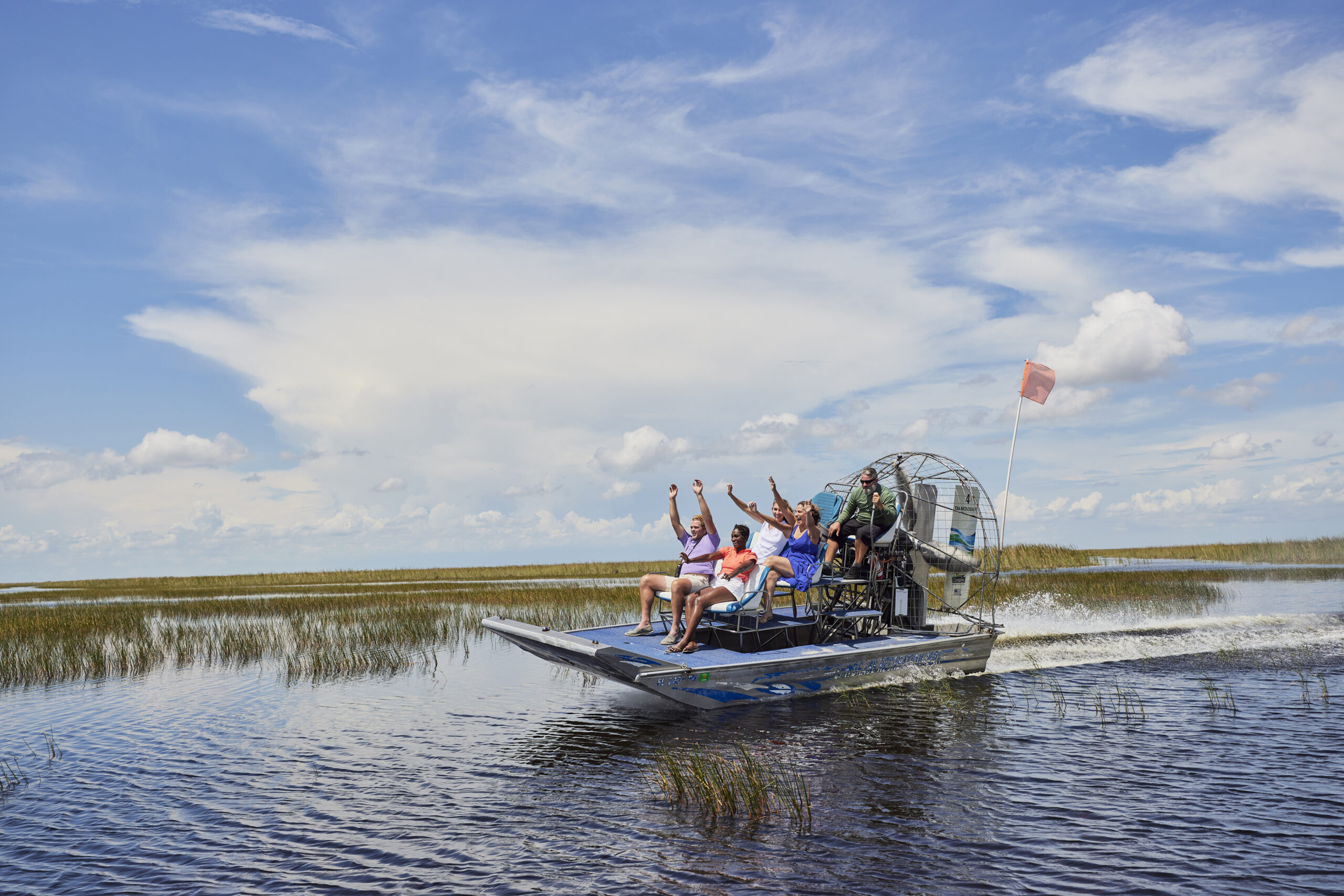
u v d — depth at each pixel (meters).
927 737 9.67
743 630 11.62
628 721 10.99
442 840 6.80
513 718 11.38
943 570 13.91
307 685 14.10
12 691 14.17
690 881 5.84
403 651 17.77
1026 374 14.44
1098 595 25.08
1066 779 8.00
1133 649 15.99
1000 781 8.00
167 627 22.23
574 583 38.66
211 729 11.04
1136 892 5.55
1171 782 7.88
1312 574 33.19
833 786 7.91
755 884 5.75
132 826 7.32
